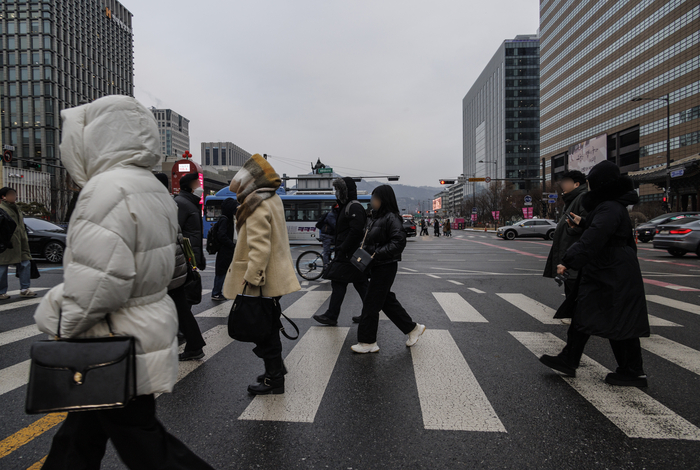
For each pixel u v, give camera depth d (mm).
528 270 11078
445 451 2293
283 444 2354
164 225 1684
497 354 3979
